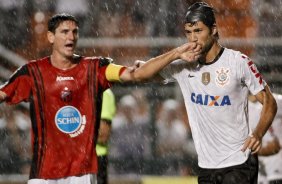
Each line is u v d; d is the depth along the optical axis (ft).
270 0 156.87
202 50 68.23
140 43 144.87
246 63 68.69
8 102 68.64
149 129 141.28
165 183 124.98
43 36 154.92
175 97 143.23
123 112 141.90
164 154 140.56
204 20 67.62
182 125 142.20
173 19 153.79
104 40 145.28
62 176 68.13
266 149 88.07
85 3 158.20
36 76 68.18
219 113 69.26
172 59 65.98
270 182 89.76
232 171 69.77
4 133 141.69
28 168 141.08
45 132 68.18
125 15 157.17
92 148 68.59
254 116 85.05
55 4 157.28
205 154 70.54
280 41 146.10
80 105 68.54
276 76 144.87
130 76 67.31
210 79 69.10
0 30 154.81
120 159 139.85
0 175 134.21
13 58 142.92
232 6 156.87
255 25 156.25
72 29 67.82
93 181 68.74
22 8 156.35
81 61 68.90
